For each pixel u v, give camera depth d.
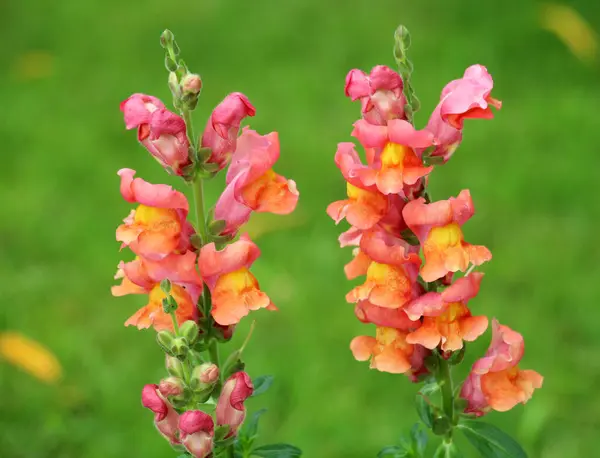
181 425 0.83
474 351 1.30
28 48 2.57
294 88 2.16
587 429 1.22
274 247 1.53
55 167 1.91
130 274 0.86
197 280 0.85
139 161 1.91
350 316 1.38
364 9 2.61
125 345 1.37
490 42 2.29
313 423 1.23
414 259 0.85
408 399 1.25
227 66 2.34
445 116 0.85
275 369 1.29
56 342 1.37
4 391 1.29
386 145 0.84
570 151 1.83
